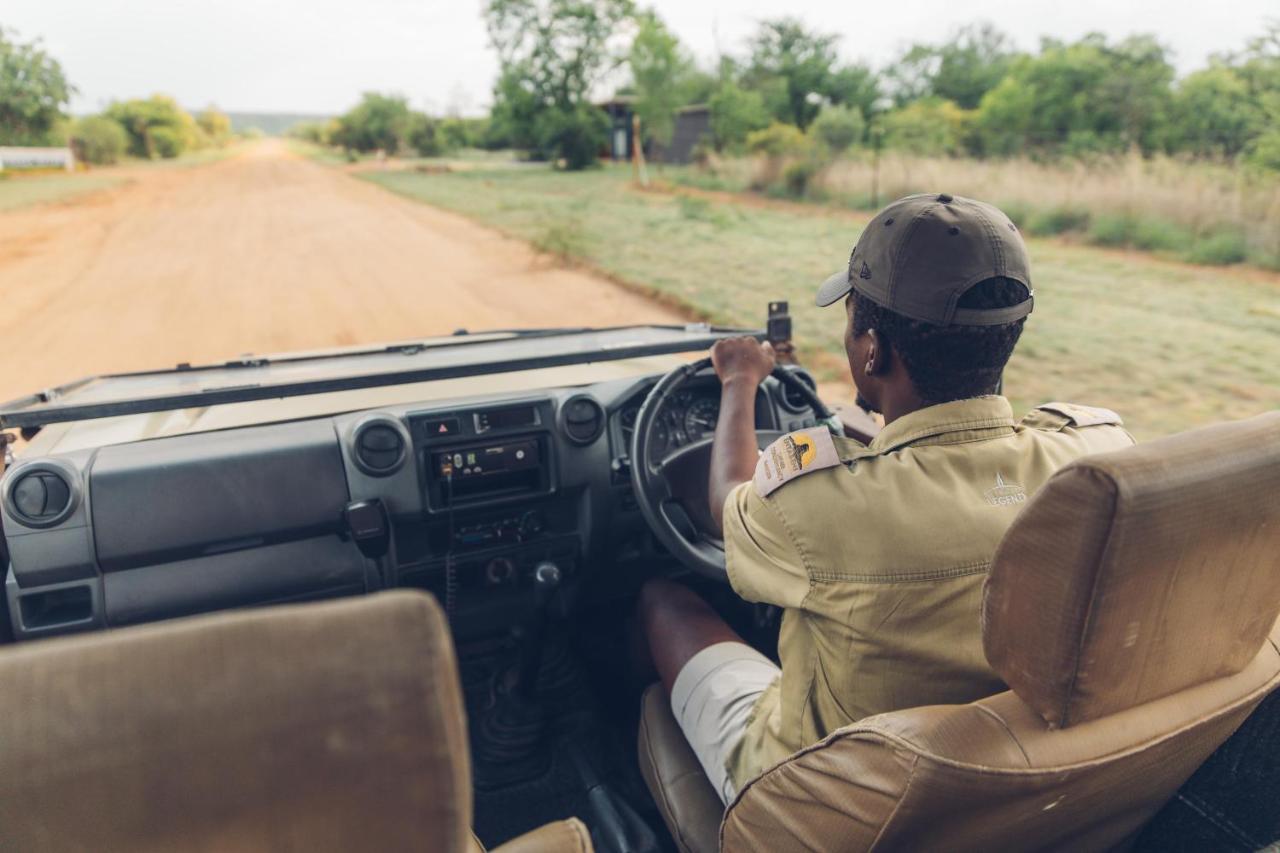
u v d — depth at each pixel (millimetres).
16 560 1937
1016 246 1174
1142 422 4699
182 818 634
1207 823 1328
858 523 1172
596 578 2689
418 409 2270
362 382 2094
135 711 617
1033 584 950
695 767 1729
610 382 2531
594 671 2844
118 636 640
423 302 10180
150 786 623
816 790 1136
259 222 20312
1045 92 18359
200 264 13664
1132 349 6148
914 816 1000
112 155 63750
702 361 2291
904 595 1151
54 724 609
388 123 77188
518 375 2678
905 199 1244
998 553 985
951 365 1183
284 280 11945
